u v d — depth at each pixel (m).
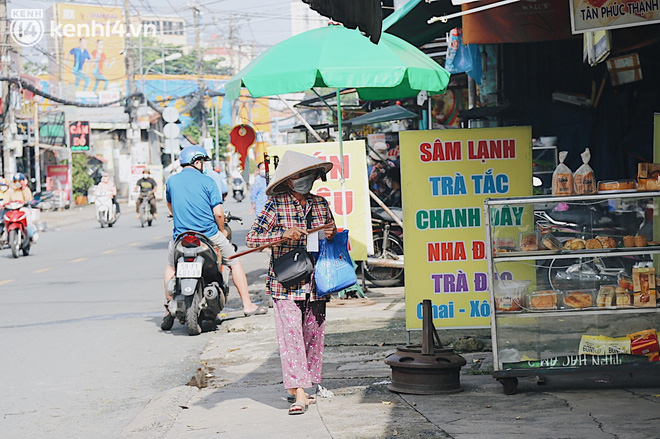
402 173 7.38
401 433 5.29
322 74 8.11
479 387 6.48
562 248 6.23
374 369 7.41
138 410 6.61
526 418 5.48
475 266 7.36
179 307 9.62
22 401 7.00
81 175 51.00
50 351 9.09
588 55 9.25
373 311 10.41
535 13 10.02
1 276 16.83
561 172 6.36
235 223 28.67
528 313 6.15
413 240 7.39
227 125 83.50
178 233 9.87
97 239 25.75
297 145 11.28
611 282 6.21
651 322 6.12
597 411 5.57
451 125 16.86
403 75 8.13
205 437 5.55
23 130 43.56
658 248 6.15
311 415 5.93
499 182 7.32
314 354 6.35
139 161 49.44
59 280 15.69
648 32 9.35
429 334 6.37
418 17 10.39
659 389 6.15
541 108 12.77
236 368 7.92
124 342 9.52
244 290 10.66
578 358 6.14
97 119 61.25
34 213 23.14
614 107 12.28
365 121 15.08
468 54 13.08
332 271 6.14
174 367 8.15
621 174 12.24
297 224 6.14
